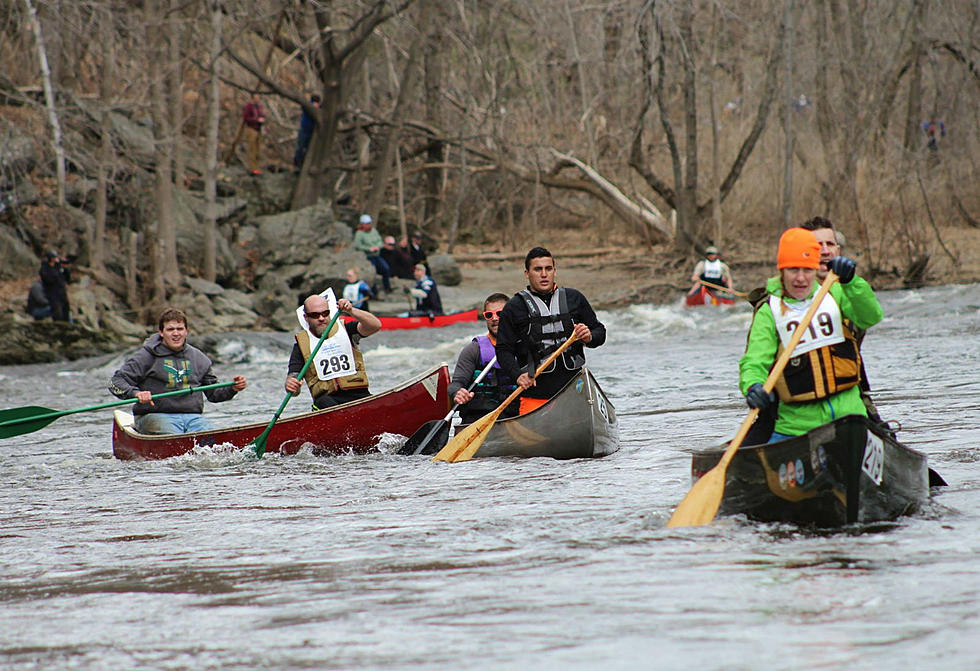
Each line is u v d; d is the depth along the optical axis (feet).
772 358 62.90
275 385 193.26
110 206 357.20
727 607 46.80
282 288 348.79
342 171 460.55
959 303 266.36
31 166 345.31
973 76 388.16
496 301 106.11
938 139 397.39
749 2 387.96
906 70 402.31
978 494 69.15
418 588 53.11
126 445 114.32
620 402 140.77
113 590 56.34
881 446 61.93
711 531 62.18
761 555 55.98
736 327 261.03
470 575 55.16
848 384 62.23
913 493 65.26
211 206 344.08
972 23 385.70
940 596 47.01
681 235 412.98
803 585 49.75
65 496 90.38
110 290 322.34
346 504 79.46
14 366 255.91
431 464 98.32
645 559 56.49
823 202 399.03
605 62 435.53
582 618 46.39
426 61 442.91
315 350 110.73
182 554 64.54
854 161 372.58
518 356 100.99
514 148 450.71
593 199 493.36
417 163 493.77
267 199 404.36
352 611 49.57
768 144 425.28
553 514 70.13
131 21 328.29
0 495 92.12
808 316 61.16
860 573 51.47
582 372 96.94
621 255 431.43
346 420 107.55
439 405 109.29
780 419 63.98
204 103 447.42
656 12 374.63
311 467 100.42
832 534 60.54
